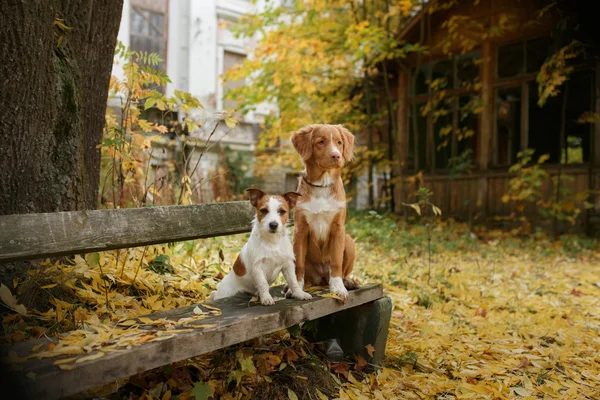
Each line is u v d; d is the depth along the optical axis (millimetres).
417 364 3281
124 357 1798
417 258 7250
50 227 2082
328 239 3248
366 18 12398
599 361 3523
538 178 10156
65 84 3111
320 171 3184
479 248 8617
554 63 9773
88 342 1901
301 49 11656
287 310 2521
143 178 5754
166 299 3166
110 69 3672
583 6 9227
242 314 2383
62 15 3197
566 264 7461
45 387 1613
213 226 2861
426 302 4809
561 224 10562
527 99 10930
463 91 12164
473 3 11664
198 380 2549
